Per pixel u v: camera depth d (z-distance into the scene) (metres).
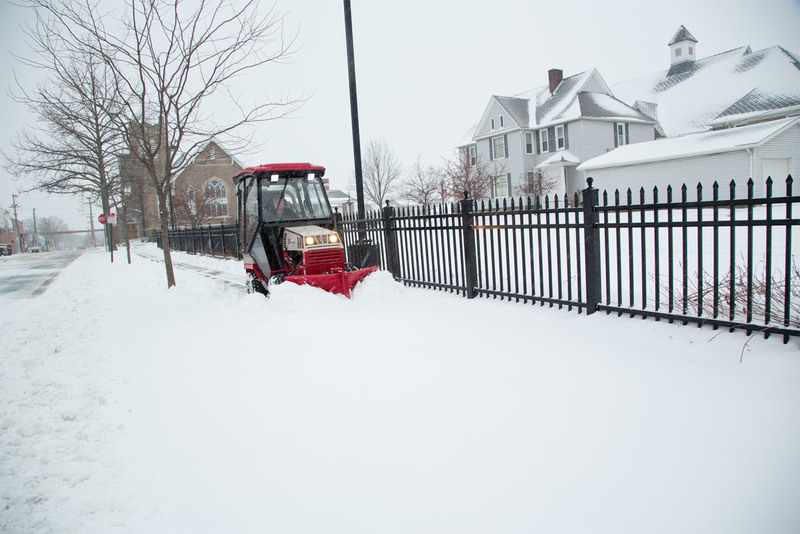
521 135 34.41
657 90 39.50
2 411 4.25
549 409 3.45
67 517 2.70
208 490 2.83
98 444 3.51
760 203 4.09
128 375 4.93
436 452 3.02
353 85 9.45
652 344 4.48
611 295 6.51
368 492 2.67
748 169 20.55
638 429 3.09
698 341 4.36
